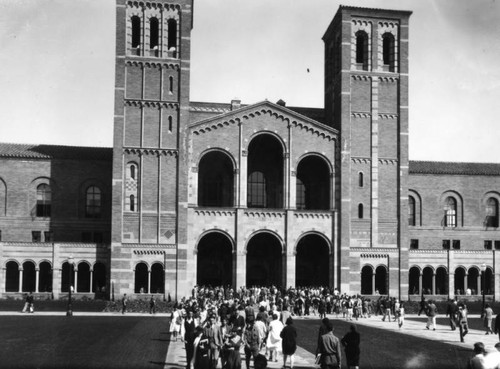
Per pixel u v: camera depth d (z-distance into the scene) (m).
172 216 80.38
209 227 81.00
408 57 87.56
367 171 85.31
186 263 79.81
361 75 86.25
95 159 90.31
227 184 90.06
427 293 92.06
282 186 87.44
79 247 81.56
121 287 78.56
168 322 59.56
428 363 36.09
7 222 87.94
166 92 81.50
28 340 43.94
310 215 83.25
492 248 96.62
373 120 85.94
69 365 33.75
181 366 33.94
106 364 34.19
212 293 75.12
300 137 84.19
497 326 42.28
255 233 81.88
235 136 82.62
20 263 80.44
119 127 80.00
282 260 82.38
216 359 28.50
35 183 89.06
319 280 90.19
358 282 83.56
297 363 35.19
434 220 95.88
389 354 39.66
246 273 90.38
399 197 85.69
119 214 79.12
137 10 81.94
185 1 82.62
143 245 79.31
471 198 97.06
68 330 50.69
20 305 74.62
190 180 81.06
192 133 81.62
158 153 80.62
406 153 86.31
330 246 83.38
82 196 89.88
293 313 72.50
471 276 92.00
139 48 81.69
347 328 56.78
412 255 87.88
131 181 80.12
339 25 88.06
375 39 87.19
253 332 31.31
